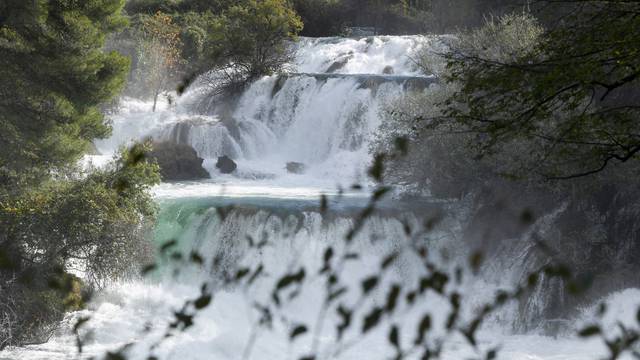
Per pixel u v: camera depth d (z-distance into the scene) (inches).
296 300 1250.0
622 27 735.1
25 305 1084.5
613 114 810.8
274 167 2433.6
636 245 1369.3
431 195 1738.4
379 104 2449.6
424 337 202.7
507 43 1796.3
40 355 1008.2
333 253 204.5
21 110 1406.3
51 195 1258.6
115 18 1662.2
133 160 251.4
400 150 209.8
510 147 1417.3
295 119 2689.5
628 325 1180.5
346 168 2340.1
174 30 3521.2
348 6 4232.3
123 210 1294.3
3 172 1347.2
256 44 3115.2
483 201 1553.9
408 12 4082.2
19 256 1107.9
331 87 2659.9
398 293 191.3
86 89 1482.5
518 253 1405.0
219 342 1034.1
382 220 1499.8
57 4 1505.9
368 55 3425.2
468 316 1214.9
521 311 1249.4
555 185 1418.6
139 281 1282.0
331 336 1081.4
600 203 1439.5
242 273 212.7
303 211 1547.7
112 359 240.1
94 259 1248.2
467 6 3046.3
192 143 2573.8
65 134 1438.2
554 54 804.0
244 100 2893.7
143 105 3009.4
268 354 1004.6
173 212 1604.3
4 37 1405.0
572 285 195.3
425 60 2149.4
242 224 1539.1
